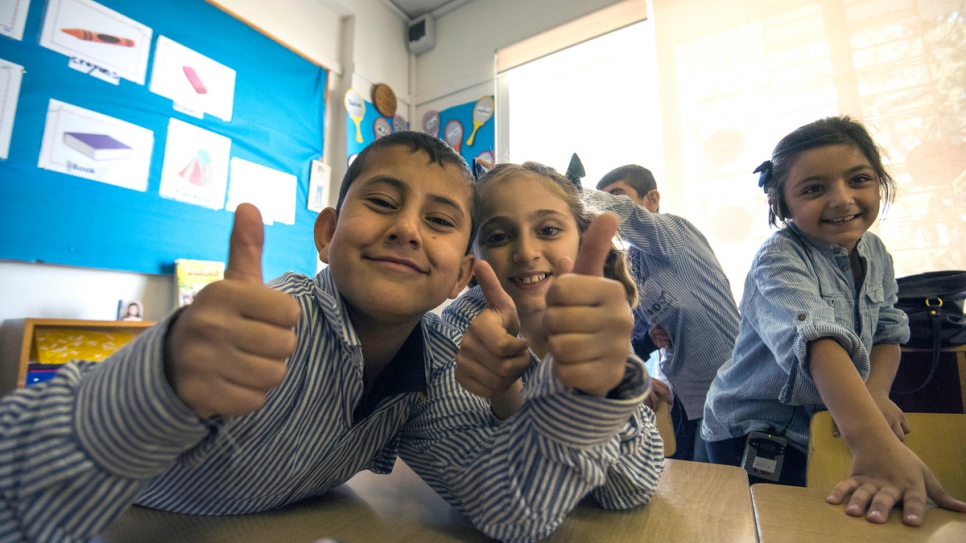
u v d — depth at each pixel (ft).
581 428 1.25
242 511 1.69
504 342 1.38
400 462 2.48
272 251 7.49
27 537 1.07
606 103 8.15
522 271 2.31
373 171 1.78
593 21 8.26
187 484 1.65
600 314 1.16
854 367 2.26
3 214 4.94
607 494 1.73
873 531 1.51
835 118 3.08
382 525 1.56
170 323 1.10
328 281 1.85
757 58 6.53
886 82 5.76
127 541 1.37
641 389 1.24
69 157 5.41
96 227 5.57
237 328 1.03
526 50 8.95
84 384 1.13
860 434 2.03
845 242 2.90
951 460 2.41
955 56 5.46
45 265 5.24
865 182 2.87
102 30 5.77
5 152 4.99
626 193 5.50
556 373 1.17
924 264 5.29
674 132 6.91
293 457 1.70
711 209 6.54
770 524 1.57
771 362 3.05
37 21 5.27
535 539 1.41
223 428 1.16
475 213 2.06
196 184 6.56
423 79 10.25
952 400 3.95
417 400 1.98
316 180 8.27
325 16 8.91
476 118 9.32
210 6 6.96
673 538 1.47
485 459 1.52
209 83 6.84
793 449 2.99
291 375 1.66
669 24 7.21
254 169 7.32
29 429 1.08
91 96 5.63
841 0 6.10
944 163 5.37
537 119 8.78
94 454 1.06
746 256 6.26
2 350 4.87
